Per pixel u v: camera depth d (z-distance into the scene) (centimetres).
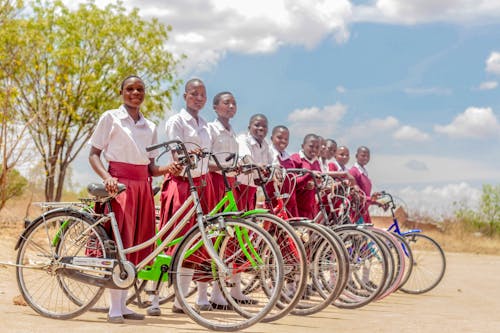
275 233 593
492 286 1006
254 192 680
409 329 565
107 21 2131
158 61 2156
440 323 608
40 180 1571
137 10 2166
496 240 2108
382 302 782
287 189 728
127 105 575
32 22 1878
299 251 544
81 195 2073
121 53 2138
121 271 536
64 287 567
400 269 757
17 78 1822
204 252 566
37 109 1808
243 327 512
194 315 527
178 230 546
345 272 610
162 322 551
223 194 645
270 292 593
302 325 568
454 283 1048
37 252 725
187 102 639
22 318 537
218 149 660
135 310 640
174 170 550
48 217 563
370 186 989
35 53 1877
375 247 736
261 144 727
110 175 558
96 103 2062
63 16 2080
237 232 546
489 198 2209
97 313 592
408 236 930
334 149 965
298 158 827
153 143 586
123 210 552
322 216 769
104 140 563
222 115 670
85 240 556
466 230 2145
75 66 1984
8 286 702
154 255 546
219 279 548
